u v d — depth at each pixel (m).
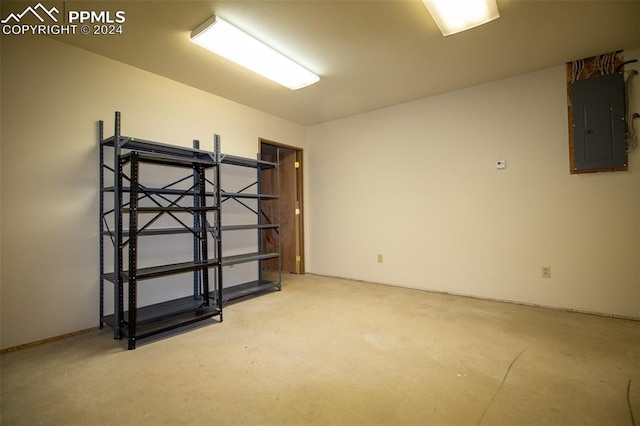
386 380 1.81
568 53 2.79
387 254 4.20
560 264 3.06
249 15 2.18
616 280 2.81
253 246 4.13
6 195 2.24
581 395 1.65
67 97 2.52
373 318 2.86
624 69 2.76
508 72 3.17
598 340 2.32
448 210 3.70
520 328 2.58
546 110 3.10
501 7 2.13
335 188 4.72
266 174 5.36
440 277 3.77
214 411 1.54
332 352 2.17
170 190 2.90
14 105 2.28
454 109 3.63
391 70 3.07
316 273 4.96
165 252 3.17
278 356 2.12
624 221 2.78
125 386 1.77
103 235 2.67
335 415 1.50
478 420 1.46
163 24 2.27
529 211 3.21
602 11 2.18
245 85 3.36
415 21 2.28
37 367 1.99
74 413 1.53
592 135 2.88
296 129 4.85
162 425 1.45
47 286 2.42
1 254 2.22
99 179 2.68
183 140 3.30
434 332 2.51
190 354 2.16
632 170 2.75
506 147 3.32
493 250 3.41
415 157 3.94
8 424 1.45
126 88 2.87
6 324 2.23
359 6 2.10
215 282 3.14
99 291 2.68
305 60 2.84
